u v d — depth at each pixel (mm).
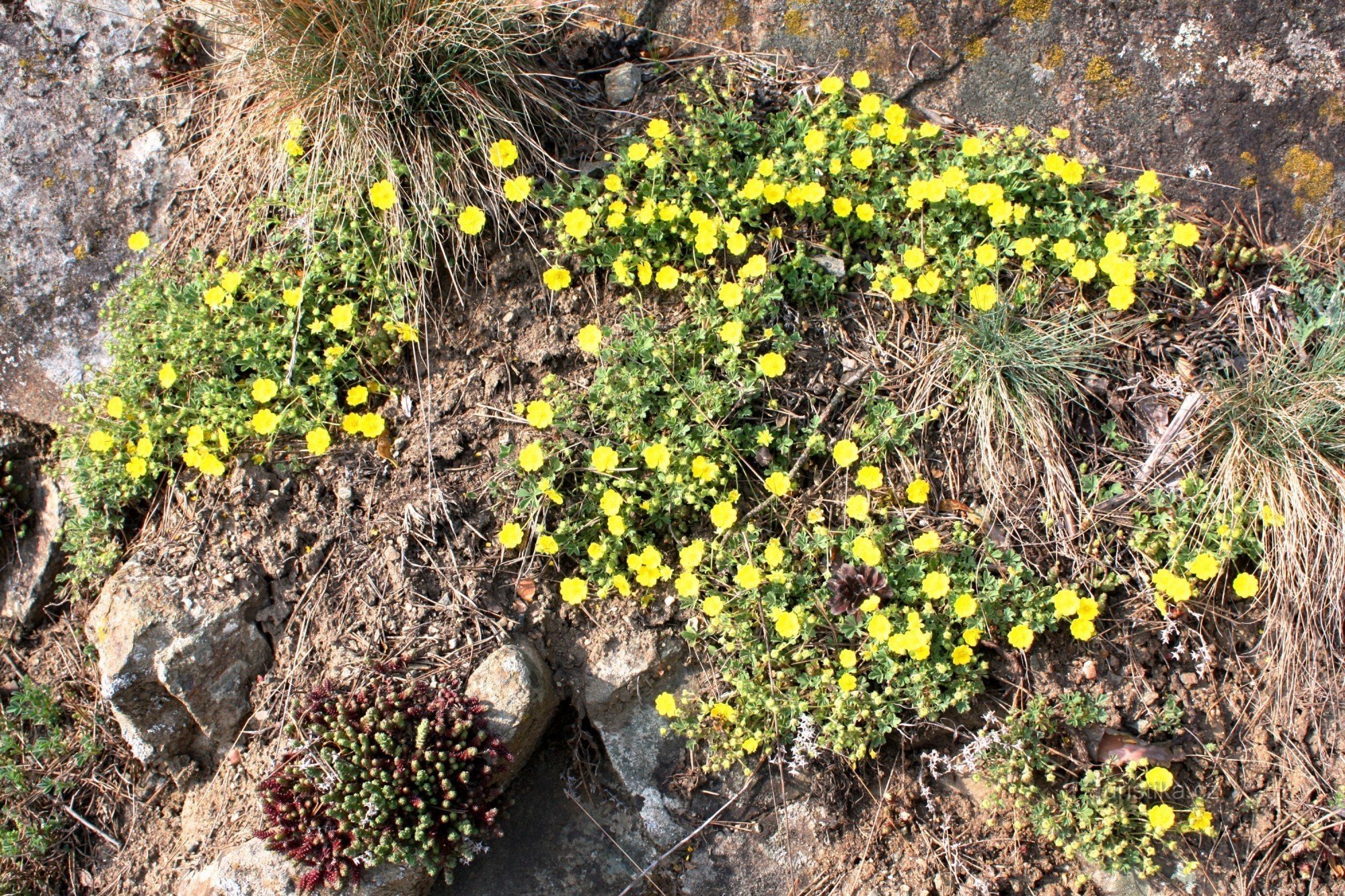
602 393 751
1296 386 747
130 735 740
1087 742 725
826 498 754
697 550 721
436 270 787
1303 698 727
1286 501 726
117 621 724
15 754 784
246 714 735
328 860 675
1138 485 744
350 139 771
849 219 779
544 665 731
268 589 744
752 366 760
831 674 716
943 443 757
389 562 740
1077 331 762
